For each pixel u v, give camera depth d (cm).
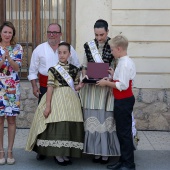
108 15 656
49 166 509
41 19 680
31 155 547
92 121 494
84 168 502
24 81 685
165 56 657
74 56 541
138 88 663
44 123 483
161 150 576
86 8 656
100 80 477
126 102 478
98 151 492
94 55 501
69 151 477
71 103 489
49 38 530
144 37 655
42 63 536
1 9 679
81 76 543
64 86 498
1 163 511
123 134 483
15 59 498
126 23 653
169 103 659
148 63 659
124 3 650
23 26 683
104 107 495
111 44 475
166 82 661
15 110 500
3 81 493
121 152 489
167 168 509
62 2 676
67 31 677
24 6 679
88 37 659
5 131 652
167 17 650
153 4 648
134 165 491
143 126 665
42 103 502
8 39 493
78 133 486
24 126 673
